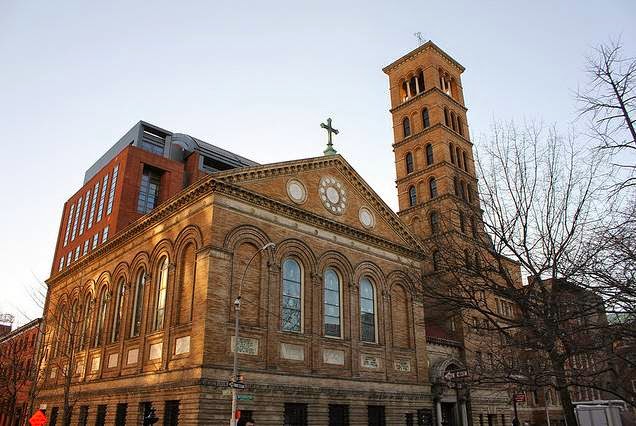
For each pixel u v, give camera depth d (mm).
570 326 16422
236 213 31812
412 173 58781
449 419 44094
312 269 35062
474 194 22016
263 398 29156
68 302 48625
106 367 37750
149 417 23922
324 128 41406
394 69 65938
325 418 32031
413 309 41688
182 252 32531
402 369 39094
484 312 19828
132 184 58875
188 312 30297
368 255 39875
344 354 35219
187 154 68188
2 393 53125
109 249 42875
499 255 19703
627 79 12383
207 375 27156
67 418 37750
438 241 22766
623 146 12086
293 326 32938
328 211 37875
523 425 55375
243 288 30625
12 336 66750
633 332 12039
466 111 63625
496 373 21203
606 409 27203
